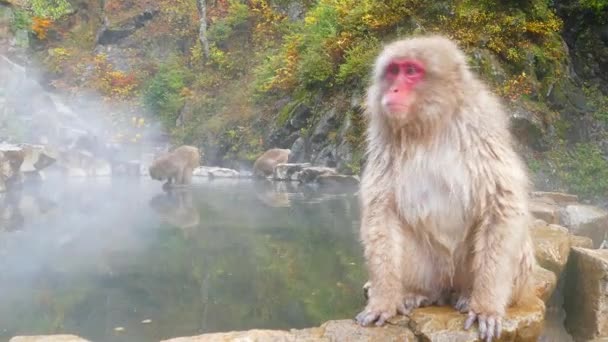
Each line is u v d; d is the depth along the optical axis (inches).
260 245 222.7
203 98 732.0
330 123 518.3
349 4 574.6
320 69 546.3
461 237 119.1
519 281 122.1
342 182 451.8
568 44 544.7
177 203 341.7
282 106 615.2
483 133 114.3
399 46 116.7
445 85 113.6
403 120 113.3
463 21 481.1
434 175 116.3
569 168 426.3
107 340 131.1
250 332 116.9
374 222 120.8
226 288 169.2
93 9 940.6
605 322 146.3
